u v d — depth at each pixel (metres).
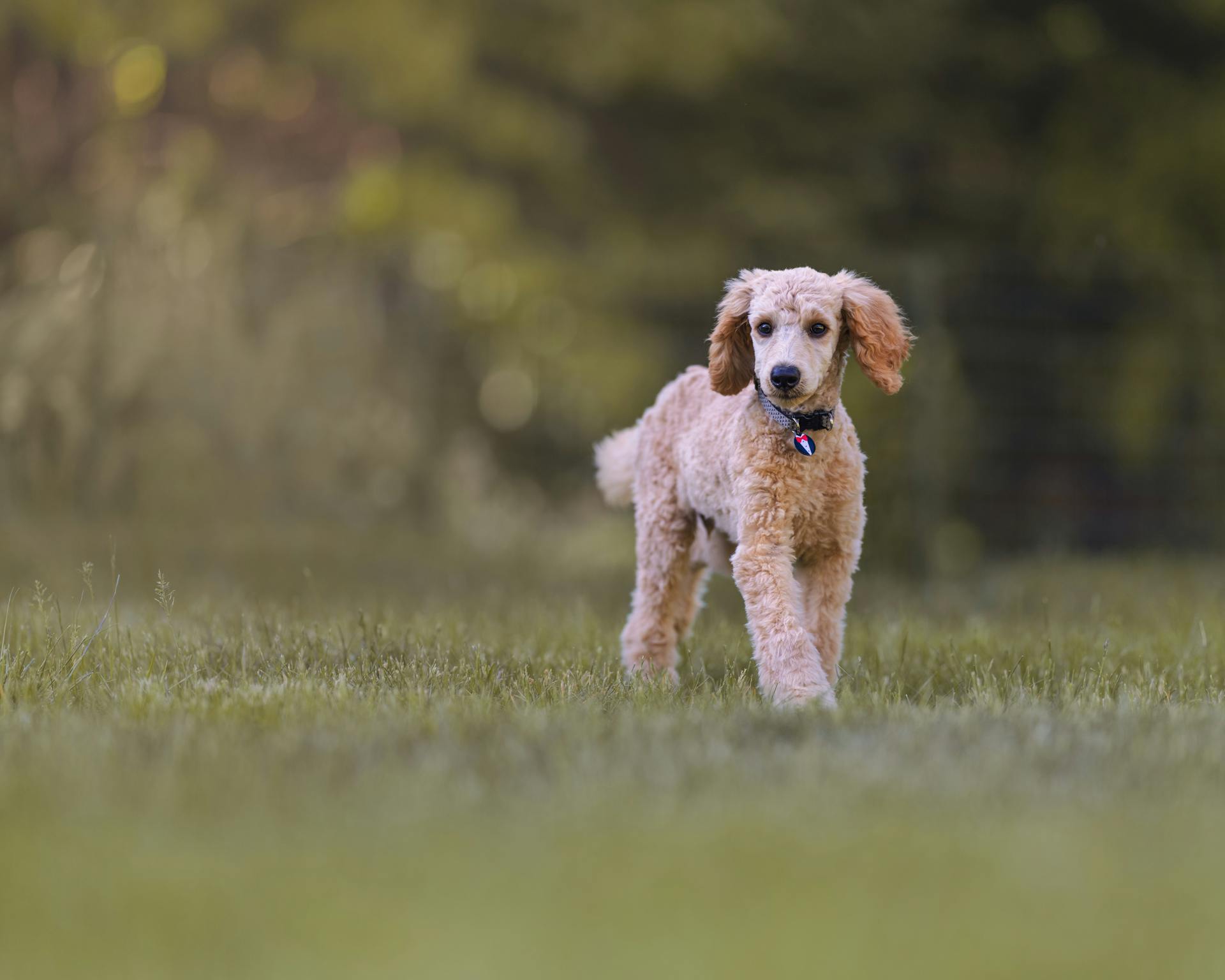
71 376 15.34
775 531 6.43
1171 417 18.70
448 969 3.03
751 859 3.69
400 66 17.72
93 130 20.09
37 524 14.37
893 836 3.89
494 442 18.39
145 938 3.19
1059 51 19.58
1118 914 3.38
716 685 6.58
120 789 4.27
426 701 5.77
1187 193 19.75
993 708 5.64
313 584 9.83
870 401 14.86
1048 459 18.36
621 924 3.29
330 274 16.91
